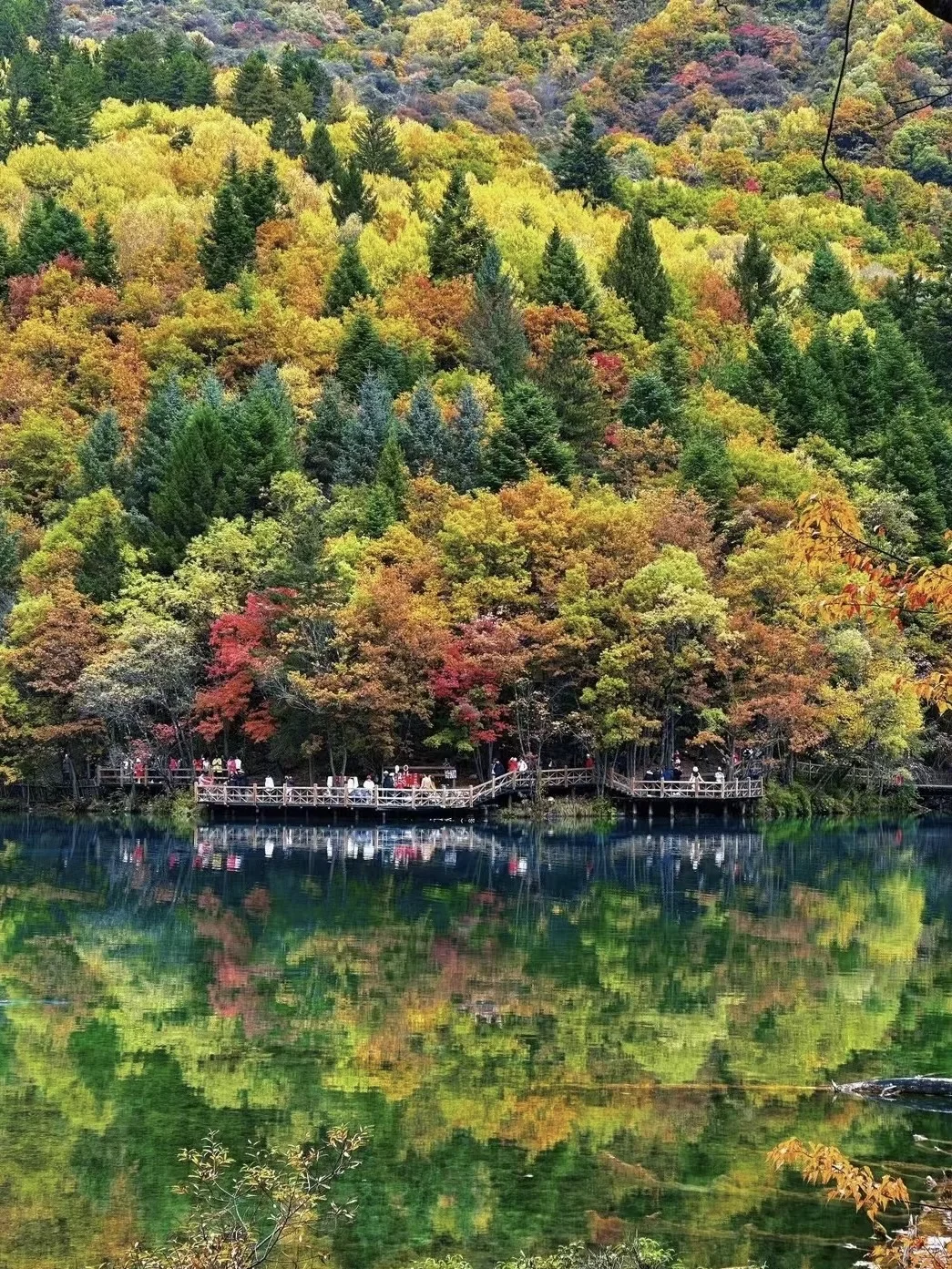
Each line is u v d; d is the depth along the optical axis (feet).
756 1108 103.04
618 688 257.75
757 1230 82.84
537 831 249.34
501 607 268.82
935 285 467.11
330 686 251.80
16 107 567.18
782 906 181.88
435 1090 107.86
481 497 282.56
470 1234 82.89
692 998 134.62
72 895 186.29
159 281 443.73
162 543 291.58
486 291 411.75
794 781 284.00
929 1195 84.79
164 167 519.19
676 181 619.26
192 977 143.43
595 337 432.25
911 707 271.28
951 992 136.98
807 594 280.92
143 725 266.98
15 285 426.51
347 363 389.60
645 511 296.92
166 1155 95.71
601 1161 93.45
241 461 314.96
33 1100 106.22
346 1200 88.28
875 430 381.40
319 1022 126.93
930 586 48.55
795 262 547.08
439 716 271.49
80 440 351.25
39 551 294.87
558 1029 124.16
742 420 367.86
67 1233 83.82
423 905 180.96
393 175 552.00
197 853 222.89
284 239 466.29
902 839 249.96
